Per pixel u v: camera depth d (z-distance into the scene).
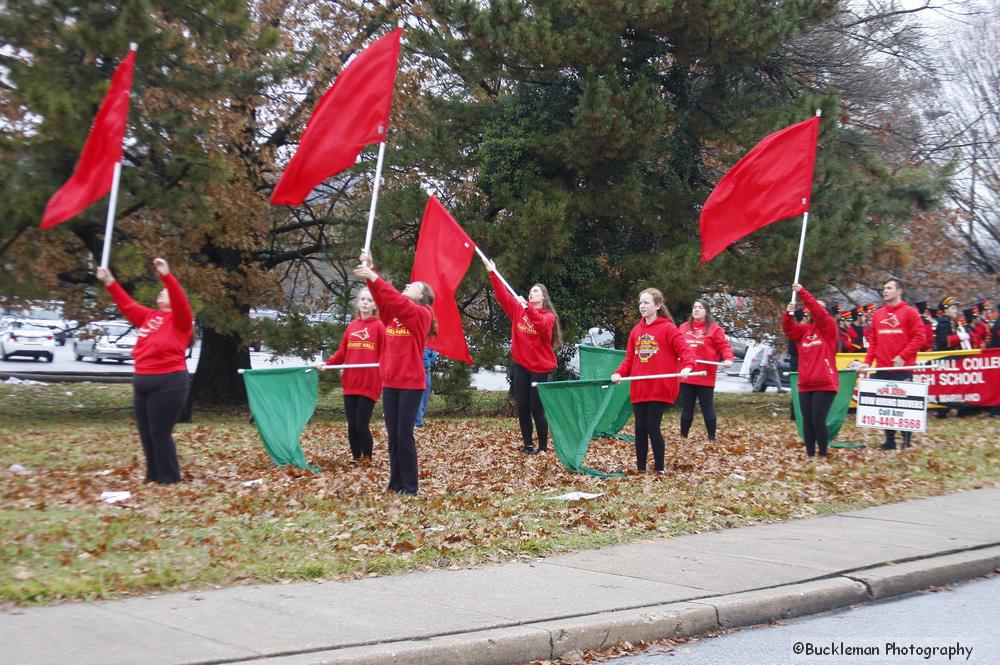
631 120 19.27
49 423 17.66
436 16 19.77
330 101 9.77
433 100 21.47
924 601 6.87
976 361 19.11
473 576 6.71
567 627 5.54
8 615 5.47
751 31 19.59
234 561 6.77
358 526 7.96
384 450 13.44
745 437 15.64
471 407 22.56
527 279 20.84
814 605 6.53
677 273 20.03
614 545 7.83
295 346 19.17
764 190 11.82
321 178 9.87
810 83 24.66
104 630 5.21
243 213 18.08
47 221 9.97
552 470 11.34
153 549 7.00
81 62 15.18
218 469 11.16
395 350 9.50
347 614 5.68
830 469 11.77
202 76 16.08
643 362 11.08
